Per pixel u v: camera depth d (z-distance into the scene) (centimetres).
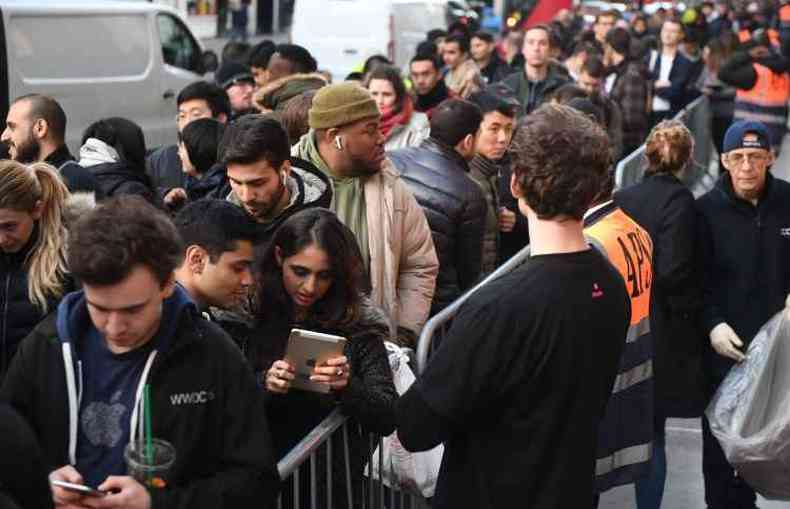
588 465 353
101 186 618
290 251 401
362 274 409
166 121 1486
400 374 459
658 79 1512
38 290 431
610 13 1855
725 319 580
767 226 577
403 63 2067
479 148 700
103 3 1385
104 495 290
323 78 801
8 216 422
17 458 249
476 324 339
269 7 4047
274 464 320
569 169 338
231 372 315
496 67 1493
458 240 629
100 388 309
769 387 548
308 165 493
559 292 340
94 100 1362
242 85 1054
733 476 593
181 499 300
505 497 347
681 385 584
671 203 570
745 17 2483
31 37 1278
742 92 1323
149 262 289
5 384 313
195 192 622
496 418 347
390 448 467
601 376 352
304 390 397
